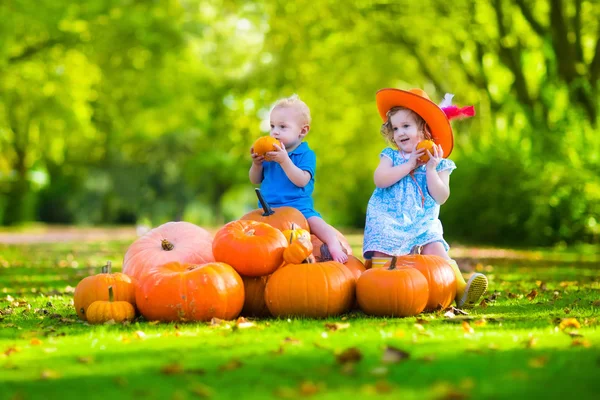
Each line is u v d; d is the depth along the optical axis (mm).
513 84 19391
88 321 4953
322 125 23219
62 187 41875
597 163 16859
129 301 5133
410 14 19281
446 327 4395
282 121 6070
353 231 26344
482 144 19250
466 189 18641
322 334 4066
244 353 3619
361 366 3283
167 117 27922
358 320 4785
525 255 13625
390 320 4770
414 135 5918
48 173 40562
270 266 5094
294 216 5582
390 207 5781
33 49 21953
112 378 3164
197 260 5551
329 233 5727
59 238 22547
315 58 21328
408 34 20312
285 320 4848
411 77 22109
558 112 17859
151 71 23812
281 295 4945
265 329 4410
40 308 5863
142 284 4961
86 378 3170
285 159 5801
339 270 5047
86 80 23812
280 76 22016
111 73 23453
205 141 39875
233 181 46625
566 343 3793
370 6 19406
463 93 22219
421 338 3957
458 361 3348
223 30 24000
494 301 6117
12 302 6270
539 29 18047
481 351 3562
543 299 6203
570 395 2750
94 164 42219
